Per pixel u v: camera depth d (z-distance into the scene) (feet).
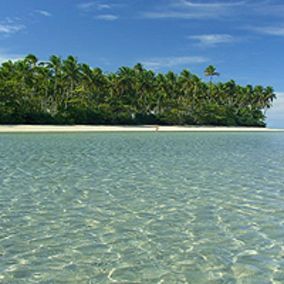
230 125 294.05
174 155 77.77
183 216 30.17
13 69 207.62
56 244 23.24
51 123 195.42
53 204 33.40
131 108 237.04
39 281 17.98
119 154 77.41
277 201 35.81
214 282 18.10
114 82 239.71
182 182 45.50
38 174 49.60
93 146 95.66
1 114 176.76
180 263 20.45
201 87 280.31
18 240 23.88
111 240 24.14
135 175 50.34
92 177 48.03
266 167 60.39
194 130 222.48
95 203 34.04
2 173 49.88
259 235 25.46
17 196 36.29
